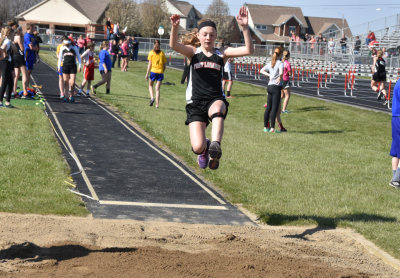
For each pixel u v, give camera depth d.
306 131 17.11
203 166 5.43
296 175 9.97
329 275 4.94
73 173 8.79
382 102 24.34
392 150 9.66
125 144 11.80
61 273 4.52
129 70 37.78
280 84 15.70
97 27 79.69
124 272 4.60
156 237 5.93
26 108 14.90
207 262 5.02
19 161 8.80
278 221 7.14
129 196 7.83
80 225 6.22
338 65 42.81
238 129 16.08
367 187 9.41
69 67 17.62
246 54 5.34
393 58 41.72
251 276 4.69
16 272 4.48
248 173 9.80
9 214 6.43
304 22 99.06
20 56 16.67
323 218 7.30
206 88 5.32
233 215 7.35
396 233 6.73
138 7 88.69
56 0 83.56
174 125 15.02
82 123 13.96
